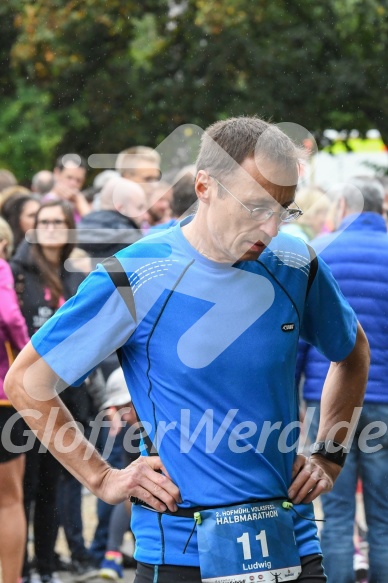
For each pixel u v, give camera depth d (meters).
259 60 16.41
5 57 18.80
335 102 16.06
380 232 7.77
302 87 16.19
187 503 4.39
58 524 8.83
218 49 16.80
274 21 16.67
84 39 18.03
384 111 15.95
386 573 7.70
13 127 18.42
